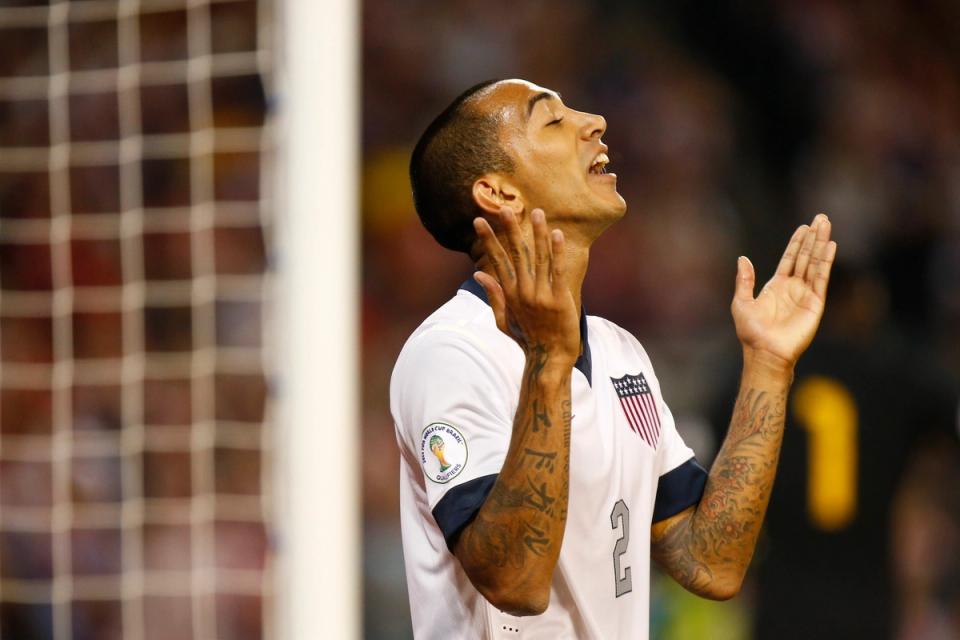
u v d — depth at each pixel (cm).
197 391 1980
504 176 684
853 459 1510
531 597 598
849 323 1532
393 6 2617
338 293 1166
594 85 2692
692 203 2611
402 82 2583
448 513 627
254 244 2134
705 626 1806
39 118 2077
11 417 1916
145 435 1936
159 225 2098
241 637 1852
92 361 1986
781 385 743
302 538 1153
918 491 2134
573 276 692
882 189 2805
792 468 1514
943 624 2094
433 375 650
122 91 2097
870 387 1511
